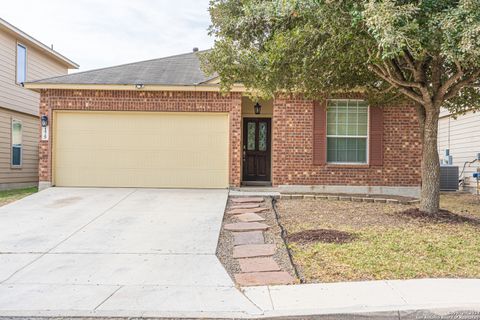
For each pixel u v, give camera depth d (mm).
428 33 5547
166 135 11812
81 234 7113
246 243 6500
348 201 10297
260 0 7660
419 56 6234
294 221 7969
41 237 6914
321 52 7000
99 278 5000
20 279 4969
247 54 7992
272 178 12125
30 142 16328
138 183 11773
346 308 3883
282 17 7148
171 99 11688
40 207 9266
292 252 5926
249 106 13367
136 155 11789
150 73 12625
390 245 6035
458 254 5652
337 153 11664
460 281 4656
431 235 6641
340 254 5688
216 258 5820
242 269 5270
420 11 5637
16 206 9367
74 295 4422
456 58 5758
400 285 4539
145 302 4199
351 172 11523
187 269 5344
